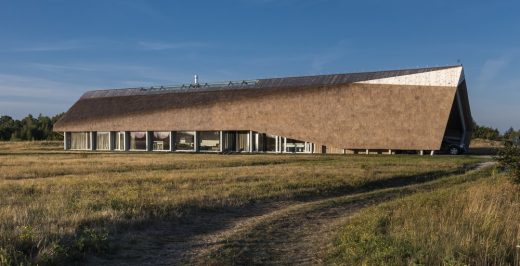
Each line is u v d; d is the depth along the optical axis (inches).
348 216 564.4
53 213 492.4
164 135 2741.1
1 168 1234.6
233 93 2586.1
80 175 1024.9
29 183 837.2
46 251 340.8
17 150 2878.9
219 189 754.8
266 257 374.3
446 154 2096.5
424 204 555.5
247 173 1040.8
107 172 1117.7
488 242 342.0
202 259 366.9
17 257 325.4
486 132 4005.9
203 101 2635.3
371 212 531.5
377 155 1989.4
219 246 407.8
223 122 2498.8
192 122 2586.1
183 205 591.2
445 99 2086.6
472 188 668.7
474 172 1124.5
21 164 1402.6
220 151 2507.4
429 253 327.6
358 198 716.0
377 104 2204.7
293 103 2383.1
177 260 365.1
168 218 518.9
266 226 500.1
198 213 566.6
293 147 2377.0
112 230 440.1
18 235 372.5
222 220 537.0
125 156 1969.7
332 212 595.5
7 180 922.7
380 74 2269.9
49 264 327.0
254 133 2479.1
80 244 366.0
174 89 2898.6
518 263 312.7
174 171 1123.3
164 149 2743.6
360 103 2242.9
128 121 2812.5
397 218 467.8
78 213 492.1
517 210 495.2
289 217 555.8
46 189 741.9
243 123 2448.3
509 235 371.2
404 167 1224.8
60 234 396.5
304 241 432.5
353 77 2336.4
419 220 434.0
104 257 366.6
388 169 1156.5
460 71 2102.6
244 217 559.8
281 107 2397.9
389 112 2169.0
